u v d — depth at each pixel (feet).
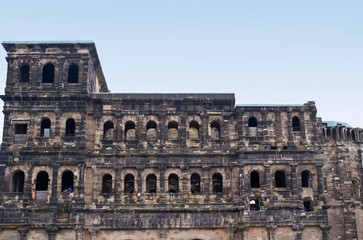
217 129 248.93
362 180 287.07
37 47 243.40
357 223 277.03
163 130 240.32
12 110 235.61
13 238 220.84
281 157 236.43
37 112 236.43
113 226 226.17
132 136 251.80
